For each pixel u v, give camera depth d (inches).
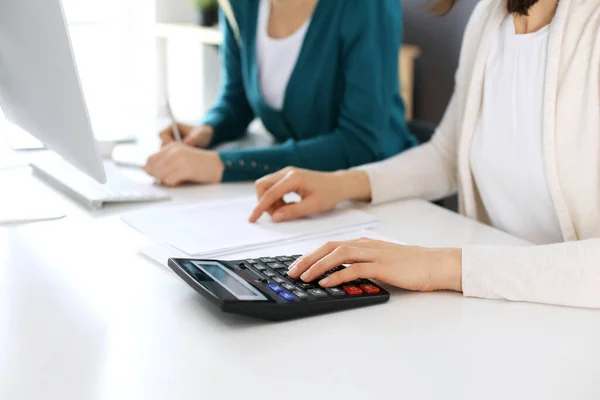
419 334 35.6
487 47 55.2
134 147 72.8
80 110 43.7
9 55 48.9
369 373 31.7
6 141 71.0
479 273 40.1
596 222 49.8
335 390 30.2
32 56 45.6
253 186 63.2
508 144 54.0
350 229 51.4
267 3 76.7
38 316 36.7
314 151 68.2
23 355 32.7
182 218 52.0
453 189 62.5
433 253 41.3
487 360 33.1
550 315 38.3
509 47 53.7
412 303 39.3
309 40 72.9
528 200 54.5
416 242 49.4
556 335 35.9
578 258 39.6
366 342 34.6
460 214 60.1
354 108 70.8
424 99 156.3
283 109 76.5
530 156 52.5
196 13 150.4
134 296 39.2
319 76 73.2
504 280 39.9
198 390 30.0
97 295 39.3
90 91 142.7
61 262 43.9
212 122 79.4
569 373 32.1
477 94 56.2
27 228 50.1
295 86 74.3
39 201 55.8
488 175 56.4
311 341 34.5
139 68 154.9
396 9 73.0
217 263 40.9
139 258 44.7
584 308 39.2
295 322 36.5
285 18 75.2
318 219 52.9
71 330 35.1
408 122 156.0
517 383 31.2
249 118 83.7
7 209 53.5
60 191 58.7
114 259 44.4
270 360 32.6
